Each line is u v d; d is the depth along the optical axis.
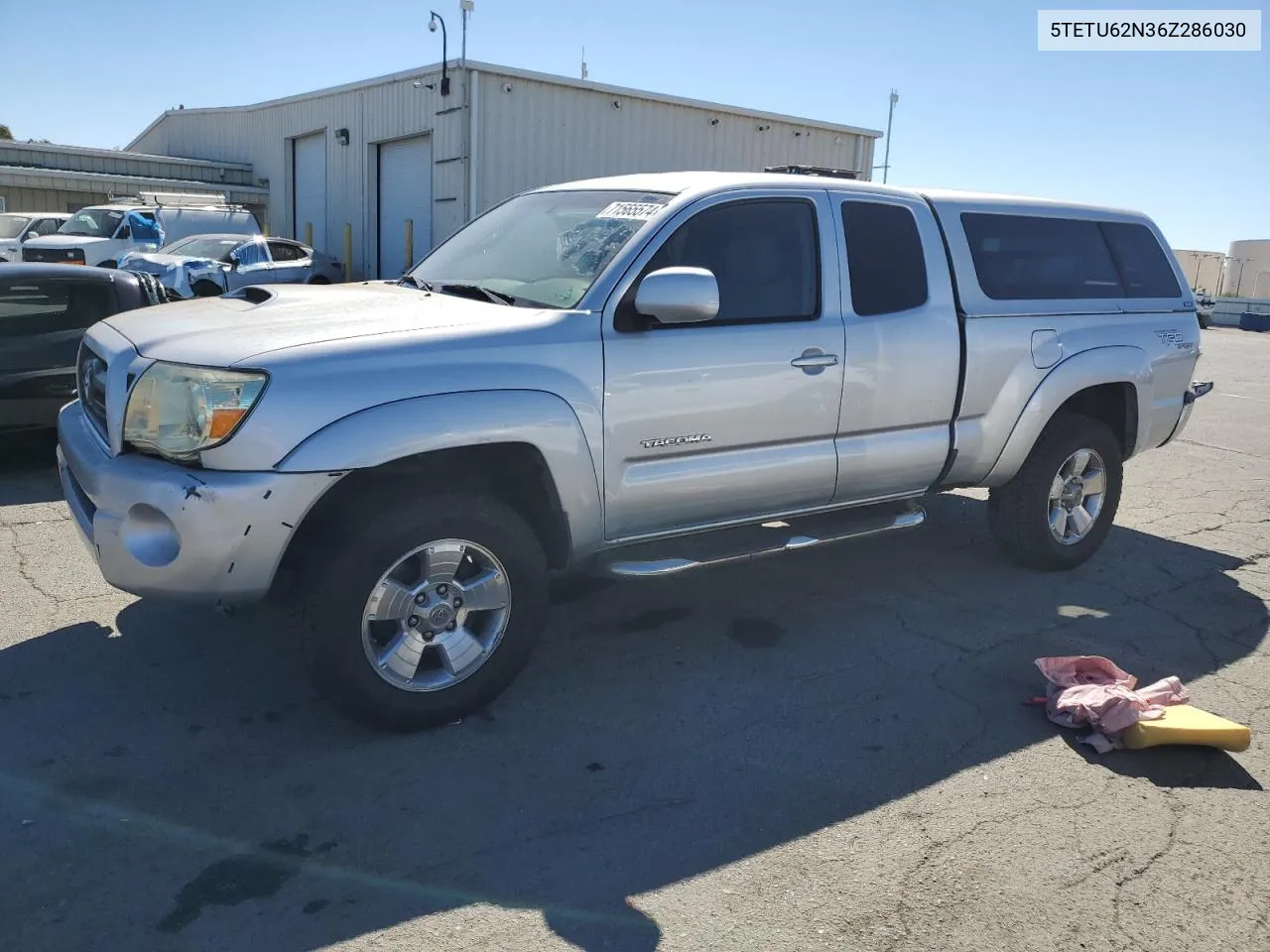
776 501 4.38
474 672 3.66
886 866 2.90
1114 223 5.75
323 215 23.67
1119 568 5.71
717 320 4.08
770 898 2.73
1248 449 9.67
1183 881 2.87
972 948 2.56
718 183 4.22
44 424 6.98
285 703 3.78
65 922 2.55
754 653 4.41
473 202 18.06
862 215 4.60
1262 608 5.13
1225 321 37.84
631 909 2.67
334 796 3.17
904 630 4.71
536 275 4.15
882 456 4.64
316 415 3.20
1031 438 5.16
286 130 24.53
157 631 4.38
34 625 4.40
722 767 3.43
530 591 3.73
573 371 3.67
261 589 3.27
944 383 4.78
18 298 6.86
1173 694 3.90
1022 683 4.17
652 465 3.95
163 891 2.69
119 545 3.29
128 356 3.53
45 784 3.18
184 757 3.38
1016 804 3.25
